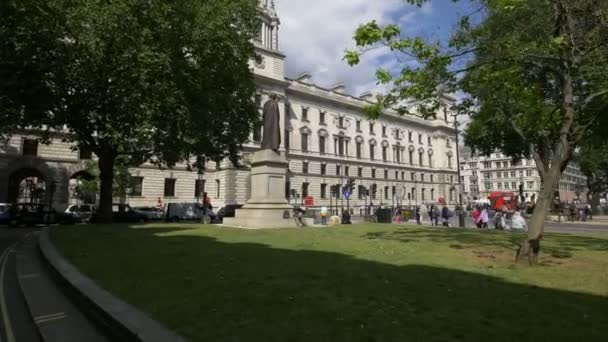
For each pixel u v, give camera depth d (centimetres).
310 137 6994
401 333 437
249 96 3042
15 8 1778
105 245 1246
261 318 490
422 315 505
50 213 3325
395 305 548
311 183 6806
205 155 2945
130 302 577
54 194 4416
